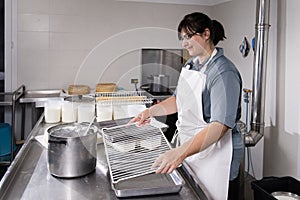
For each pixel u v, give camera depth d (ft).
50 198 3.29
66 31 10.98
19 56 10.74
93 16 11.15
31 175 3.85
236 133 5.31
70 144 3.63
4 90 10.82
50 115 6.19
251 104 8.55
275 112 8.44
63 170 3.70
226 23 11.08
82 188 3.52
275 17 8.27
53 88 11.15
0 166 9.20
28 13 10.57
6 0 10.32
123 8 11.41
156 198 3.34
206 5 12.22
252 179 9.27
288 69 7.91
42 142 5.06
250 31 9.53
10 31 10.54
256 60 8.09
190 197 3.38
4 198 3.28
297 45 7.59
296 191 6.92
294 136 7.80
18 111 10.80
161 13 11.82
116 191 3.26
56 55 11.01
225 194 5.04
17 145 10.23
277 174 8.42
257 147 9.16
